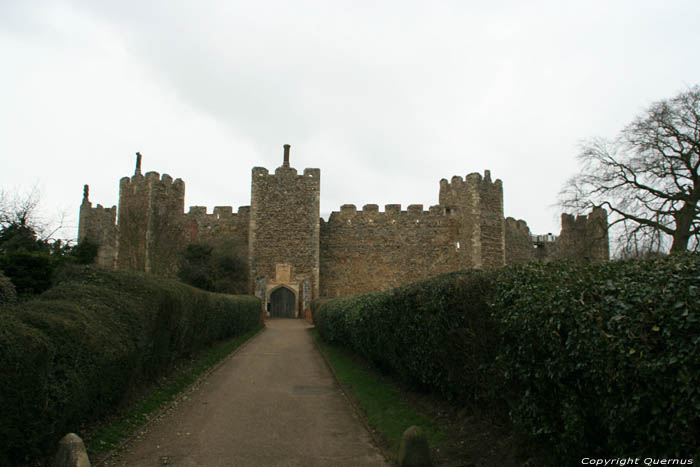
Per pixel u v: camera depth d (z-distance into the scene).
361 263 37.78
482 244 34.47
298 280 34.50
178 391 8.91
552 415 4.39
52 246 26.09
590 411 3.81
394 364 9.25
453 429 6.31
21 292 13.42
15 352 4.16
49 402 4.76
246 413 7.75
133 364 7.03
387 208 38.22
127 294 7.86
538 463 4.68
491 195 35.56
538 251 40.34
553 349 4.12
